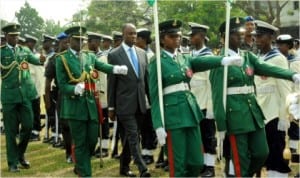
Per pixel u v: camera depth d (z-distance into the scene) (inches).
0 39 350.6
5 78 303.7
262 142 219.8
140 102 275.6
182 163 204.2
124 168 287.0
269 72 219.9
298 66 289.1
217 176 279.1
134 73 276.1
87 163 256.4
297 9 1222.9
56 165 324.5
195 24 283.6
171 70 207.3
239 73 217.6
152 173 292.7
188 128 207.3
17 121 308.2
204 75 282.0
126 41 281.7
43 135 458.3
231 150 219.0
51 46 414.6
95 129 256.4
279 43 298.4
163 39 212.8
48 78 308.8
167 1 1201.4
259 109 221.9
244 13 1145.4
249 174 226.4
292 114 221.1
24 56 309.0
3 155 363.9
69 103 251.1
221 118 215.6
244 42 242.7
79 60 257.9
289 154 233.1
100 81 338.0
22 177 291.9
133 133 272.5
